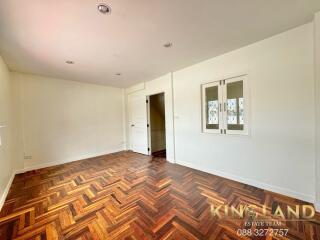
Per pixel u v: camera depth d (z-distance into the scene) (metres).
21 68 3.21
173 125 3.85
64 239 1.52
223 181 2.75
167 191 2.43
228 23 1.88
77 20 1.71
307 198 2.04
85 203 2.14
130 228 1.65
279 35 2.17
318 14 1.74
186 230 1.61
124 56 2.75
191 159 3.51
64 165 3.92
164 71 3.71
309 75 1.97
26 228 1.68
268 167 2.36
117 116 5.42
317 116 1.84
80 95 4.54
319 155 1.84
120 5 1.51
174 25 1.88
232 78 2.75
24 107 3.56
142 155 4.83
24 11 1.54
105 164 3.93
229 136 2.81
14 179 3.04
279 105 2.22
